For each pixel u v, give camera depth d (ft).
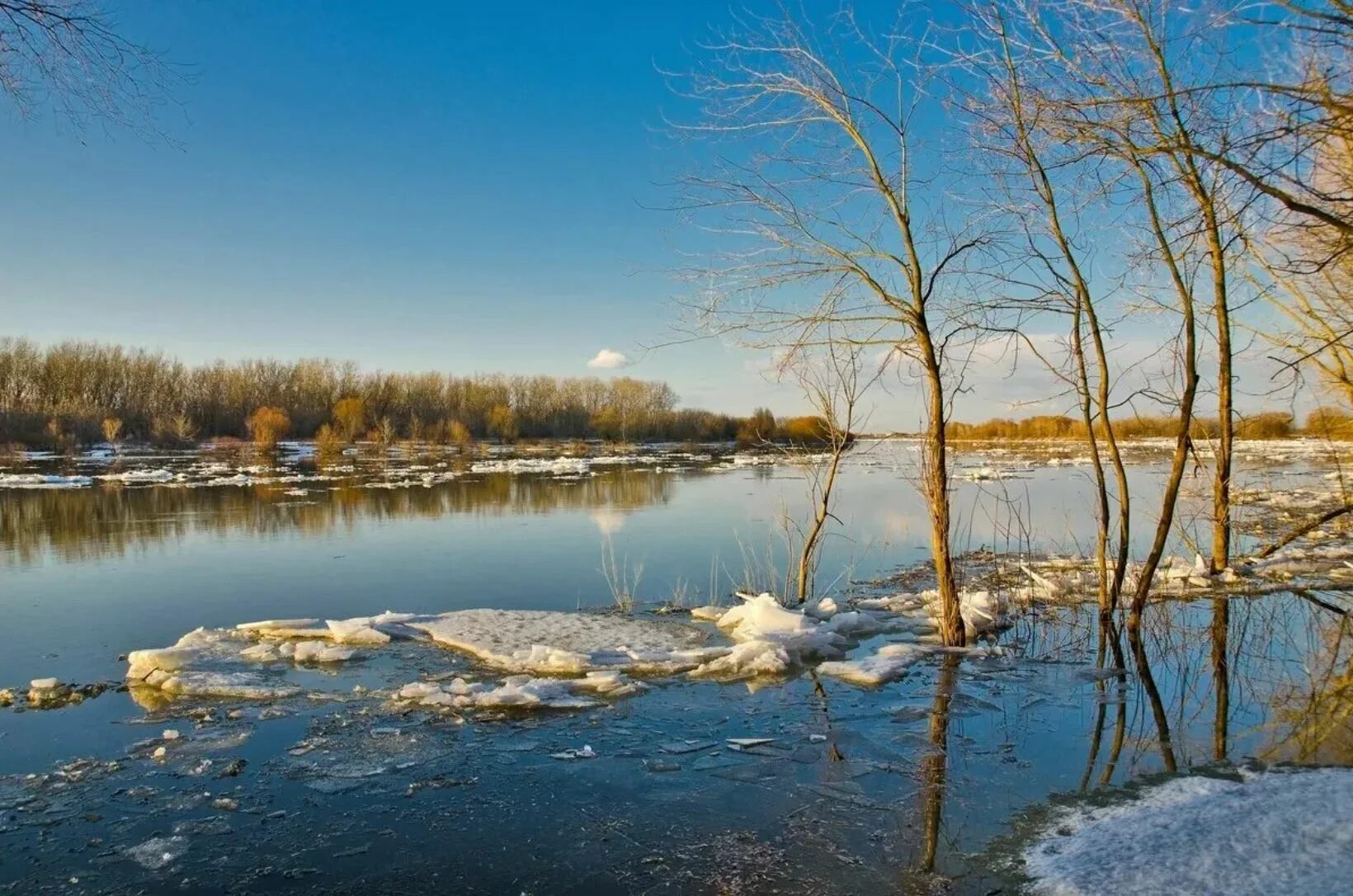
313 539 63.87
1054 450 168.66
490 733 23.29
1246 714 24.27
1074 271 31.89
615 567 51.37
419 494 98.48
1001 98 28.94
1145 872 13.94
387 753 21.88
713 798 19.31
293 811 18.74
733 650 30.07
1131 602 37.50
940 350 31.78
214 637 33.09
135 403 218.79
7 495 95.45
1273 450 155.53
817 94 29.12
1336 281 32.63
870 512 78.84
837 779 20.24
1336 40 17.52
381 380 253.44
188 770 20.83
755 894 15.35
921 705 25.54
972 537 64.39
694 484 112.68
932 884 15.34
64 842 17.38
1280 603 38.55
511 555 56.18
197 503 87.86
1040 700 25.86
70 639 34.71
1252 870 13.32
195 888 15.75
